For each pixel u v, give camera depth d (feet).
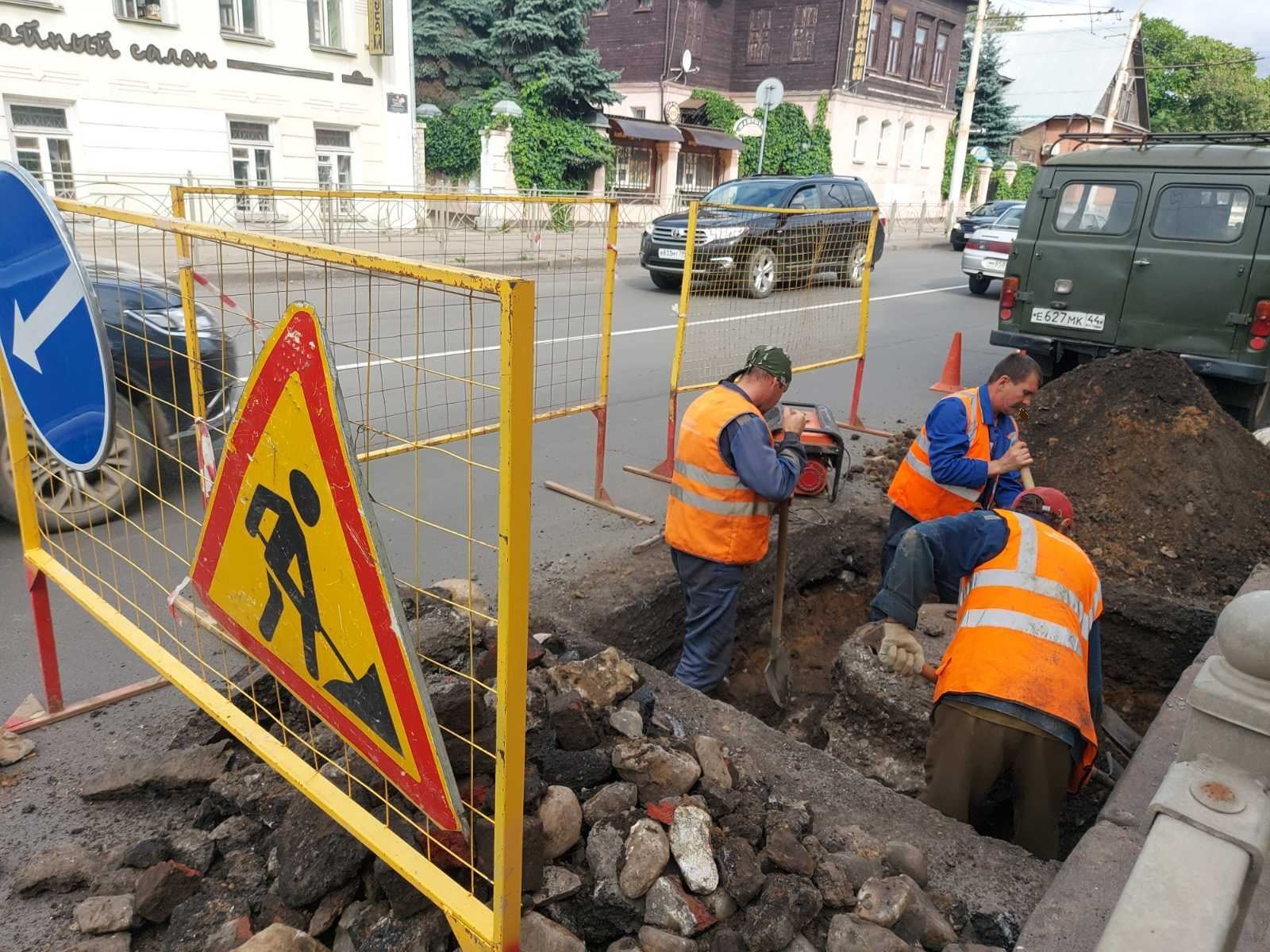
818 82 99.50
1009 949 7.14
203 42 52.42
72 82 47.65
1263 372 22.89
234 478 6.51
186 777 8.51
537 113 74.18
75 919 7.30
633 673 9.46
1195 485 16.43
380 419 22.17
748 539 12.24
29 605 13.19
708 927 6.91
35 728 9.98
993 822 11.36
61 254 7.91
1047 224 25.89
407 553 15.75
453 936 6.77
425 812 5.99
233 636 7.32
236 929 6.93
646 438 23.27
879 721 11.65
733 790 8.20
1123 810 8.34
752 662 15.56
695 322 19.74
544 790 7.56
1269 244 22.41
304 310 5.42
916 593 9.36
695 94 95.91
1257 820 5.33
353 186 60.59
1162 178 23.85
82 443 8.64
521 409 4.83
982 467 12.98
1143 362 18.69
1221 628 5.86
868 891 7.17
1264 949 7.27
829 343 23.97
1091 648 9.62
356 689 6.10
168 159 52.37
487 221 22.94
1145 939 4.86
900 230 103.71
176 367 13.17
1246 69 184.14
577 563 15.40
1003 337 27.22
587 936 7.05
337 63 59.31
